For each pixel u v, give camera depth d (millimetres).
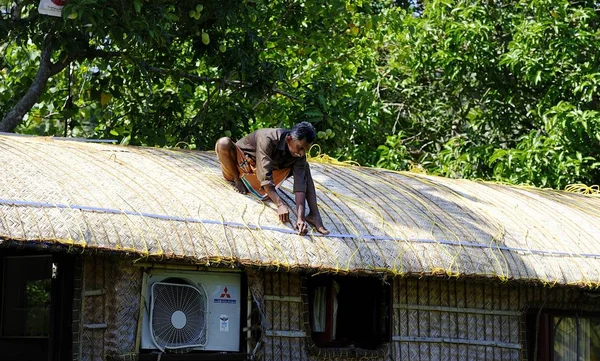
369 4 26328
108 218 13961
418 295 17203
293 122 24344
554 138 26375
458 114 30609
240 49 23844
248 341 15336
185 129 24453
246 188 16312
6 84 26312
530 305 18391
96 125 28438
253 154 16016
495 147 28609
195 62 24719
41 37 22391
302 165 15781
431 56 28578
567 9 28125
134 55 23531
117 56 23422
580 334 19188
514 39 27406
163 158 17516
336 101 24203
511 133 29781
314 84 24203
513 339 18156
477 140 29312
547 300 18578
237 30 24609
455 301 17594
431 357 17219
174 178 16203
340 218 16375
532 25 27156
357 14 25609
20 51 26078
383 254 15836
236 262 14484
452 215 17969
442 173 28828
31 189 13930
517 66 27438
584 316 19203
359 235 16016
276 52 26859
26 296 14906
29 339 14797
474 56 28000
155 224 14305
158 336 14586
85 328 14109
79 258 14023
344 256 15445
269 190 15492
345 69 26469
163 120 25344
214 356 14984
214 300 15195
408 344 17016
